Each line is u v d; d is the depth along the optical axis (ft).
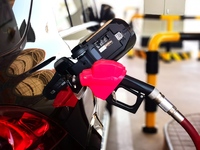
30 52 3.85
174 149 8.14
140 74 18.65
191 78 18.57
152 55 9.77
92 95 4.59
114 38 3.74
